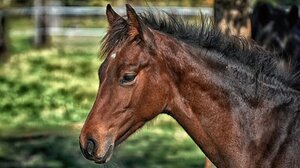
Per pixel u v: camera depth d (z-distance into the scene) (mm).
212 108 5852
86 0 24219
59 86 16672
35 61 19484
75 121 14516
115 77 5645
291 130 5816
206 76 5840
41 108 15344
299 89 6004
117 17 5871
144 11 6156
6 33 21250
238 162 5855
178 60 5785
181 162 11805
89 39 23484
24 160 12023
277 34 12109
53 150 12406
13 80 17266
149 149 12453
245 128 5855
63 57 20000
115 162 6492
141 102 5691
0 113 15055
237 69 5914
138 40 5680
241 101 5875
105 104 5645
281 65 6074
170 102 5816
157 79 5711
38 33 23266
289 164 5750
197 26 5941
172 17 5957
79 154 12055
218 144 5887
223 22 10734
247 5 10828
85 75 17938
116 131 5668
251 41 6137
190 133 5949
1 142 12930
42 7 23312
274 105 5887
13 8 25344
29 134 13477
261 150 5828
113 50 5699
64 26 24062
